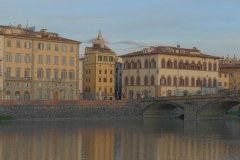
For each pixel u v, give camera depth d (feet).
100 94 613.93
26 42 527.40
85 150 269.44
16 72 520.42
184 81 610.65
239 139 329.72
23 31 541.75
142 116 548.31
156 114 558.97
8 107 459.73
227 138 335.26
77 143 297.12
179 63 606.96
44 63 540.52
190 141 317.22
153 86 589.32
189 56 617.21
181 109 546.67
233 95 468.75
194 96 505.25
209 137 341.21
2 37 508.53
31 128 381.60
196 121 496.23
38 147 277.23
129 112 539.29
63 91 556.51
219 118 533.55
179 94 604.49
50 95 546.26
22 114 467.11
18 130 363.97
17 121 448.65
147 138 330.13
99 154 256.73
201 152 268.82
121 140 316.19
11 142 295.89
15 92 519.60
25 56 526.57
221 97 480.23
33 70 531.91
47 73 542.98
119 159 243.40
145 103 546.26
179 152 268.21
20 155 249.75
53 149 270.87
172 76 598.34
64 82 556.51
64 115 492.95
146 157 250.57
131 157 249.55
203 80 631.97
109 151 267.39
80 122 456.45
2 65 509.35
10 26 535.19
